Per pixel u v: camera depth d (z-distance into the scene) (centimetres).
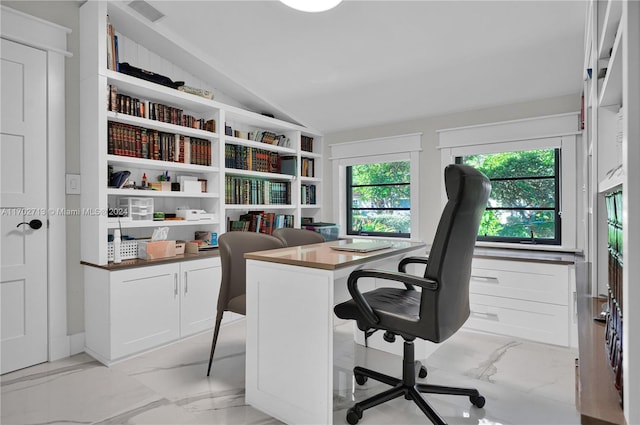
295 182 407
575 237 294
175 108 306
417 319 154
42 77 242
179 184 308
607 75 110
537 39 245
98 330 247
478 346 267
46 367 234
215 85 353
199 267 290
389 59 290
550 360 241
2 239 225
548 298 267
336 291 250
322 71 321
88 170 254
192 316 285
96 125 246
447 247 145
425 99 336
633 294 65
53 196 247
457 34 251
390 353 258
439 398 194
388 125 391
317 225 409
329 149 438
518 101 313
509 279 282
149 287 257
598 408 74
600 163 151
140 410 184
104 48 247
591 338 114
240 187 353
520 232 326
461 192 143
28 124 235
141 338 252
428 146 364
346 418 173
